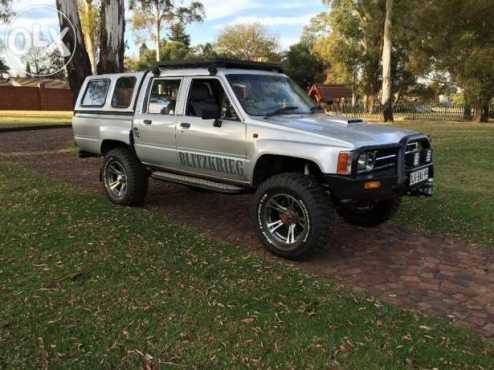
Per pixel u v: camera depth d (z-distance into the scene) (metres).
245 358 3.24
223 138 5.55
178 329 3.58
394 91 49.97
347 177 4.57
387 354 3.32
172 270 4.67
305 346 3.39
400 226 6.41
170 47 66.06
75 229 5.85
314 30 54.78
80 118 7.66
